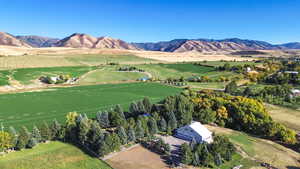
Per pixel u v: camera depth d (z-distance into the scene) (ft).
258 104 255.91
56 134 180.65
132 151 170.50
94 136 167.32
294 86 411.13
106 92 371.15
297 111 286.25
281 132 206.28
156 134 204.44
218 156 157.79
